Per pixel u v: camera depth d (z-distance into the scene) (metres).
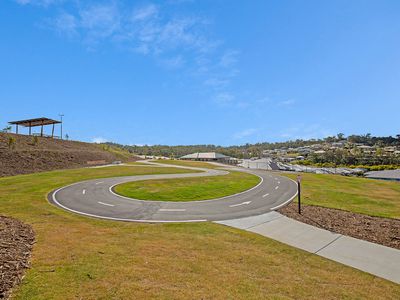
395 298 6.15
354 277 7.17
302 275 7.05
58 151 44.34
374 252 9.02
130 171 36.19
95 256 7.32
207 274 6.66
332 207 16.02
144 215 13.88
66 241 8.48
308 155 122.00
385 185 27.77
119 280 5.99
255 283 6.35
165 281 6.11
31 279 5.76
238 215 14.12
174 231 10.92
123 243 8.74
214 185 24.31
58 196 17.94
